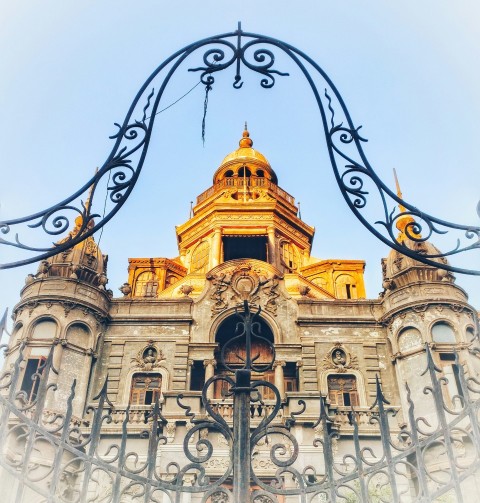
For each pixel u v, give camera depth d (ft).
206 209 143.54
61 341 86.17
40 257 20.85
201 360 90.48
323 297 117.50
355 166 22.67
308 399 79.97
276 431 21.30
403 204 22.20
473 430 19.01
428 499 18.52
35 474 68.74
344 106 23.73
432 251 95.04
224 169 161.48
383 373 88.99
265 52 23.70
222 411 80.18
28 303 90.17
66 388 82.84
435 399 20.53
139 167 22.56
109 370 88.74
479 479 69.00
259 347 94.84
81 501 18.75
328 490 20.53
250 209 139.64
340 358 90.79
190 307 96.99
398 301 92.07
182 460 73.51
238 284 99.25
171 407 80.18
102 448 76.23
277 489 19.84
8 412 19.35
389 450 20.35
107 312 94.32
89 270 95.66
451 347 85.30
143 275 143.95
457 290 91.40
